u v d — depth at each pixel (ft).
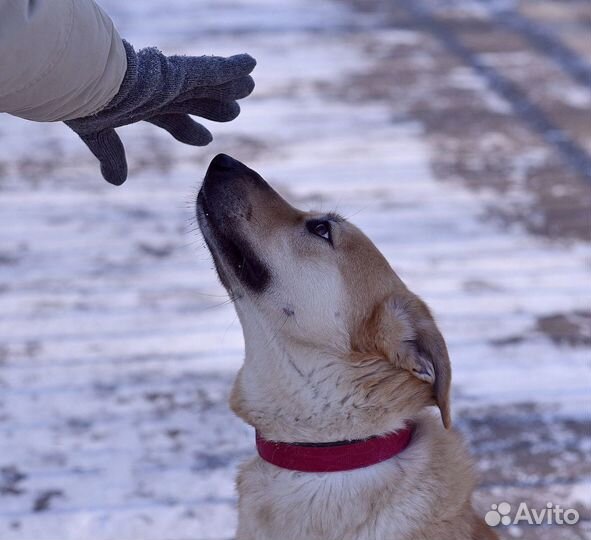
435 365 8.05
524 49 26.45
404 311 8.38
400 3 30.86
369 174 19.35
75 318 14.46
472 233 17.04
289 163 19.80
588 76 24.43
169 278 15.61
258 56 25.89
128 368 13.24
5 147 20.62
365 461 8.16
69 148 20.65
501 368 13.17
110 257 16.24
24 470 11.18
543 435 11.80
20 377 12.99
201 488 10.92
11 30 6.11
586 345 13.73
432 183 18.95
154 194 18.51
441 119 22.03
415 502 8.10
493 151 20.34
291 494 8.28
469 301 14.93
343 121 21.97
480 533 8.38
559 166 19.63
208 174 9.14
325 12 29.89
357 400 8.34
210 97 7.88
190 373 13.14
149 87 7.17
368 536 8.08
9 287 15.29
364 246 8.92
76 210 17.84
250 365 8.77
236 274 8.97
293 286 8.68
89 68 6.62
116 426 12.01
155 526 10.32
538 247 16.58
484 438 11.75
